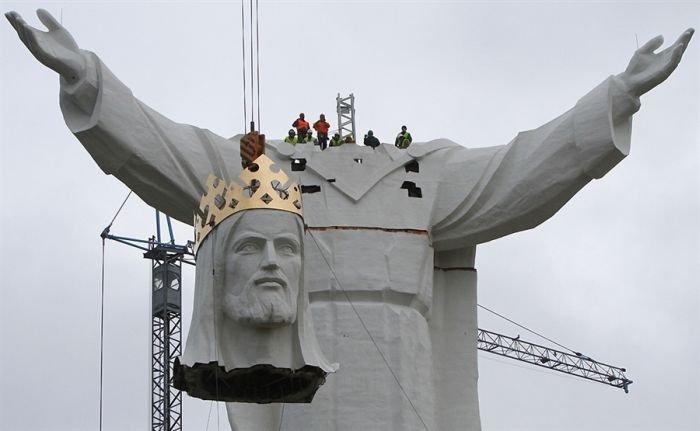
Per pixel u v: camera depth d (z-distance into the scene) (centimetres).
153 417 15350
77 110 7575
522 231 8381
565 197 8075
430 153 8494
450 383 8388
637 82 7812
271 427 8062
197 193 7925
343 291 8094
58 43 7444
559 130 8044
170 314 15688
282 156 8362
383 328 8069
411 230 8250
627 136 7919
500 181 8256
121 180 7844
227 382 7156
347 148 8412
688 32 7712
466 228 8331
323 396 7938
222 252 7088
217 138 8156
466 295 8556
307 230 8181
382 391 7969
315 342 7194
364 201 8281
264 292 6975
